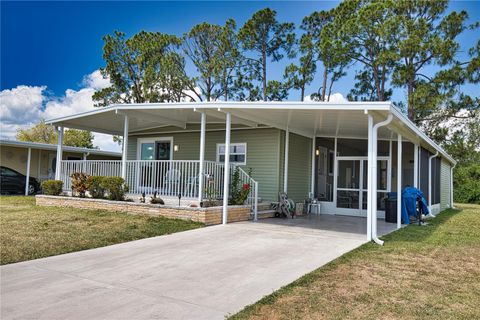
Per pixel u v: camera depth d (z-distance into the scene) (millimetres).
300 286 4473
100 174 12375
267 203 11578
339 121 9938
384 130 10227
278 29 21312
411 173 12727
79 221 8883
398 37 18188
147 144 15578
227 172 9477
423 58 18531
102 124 13930
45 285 4383
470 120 22188
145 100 21094
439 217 13172
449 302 4043
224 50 20797
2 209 11148
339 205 13117
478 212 16125
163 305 3799
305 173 13406
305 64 20391
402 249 6797
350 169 13078
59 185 12602
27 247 6152
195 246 6695
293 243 7141
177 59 20984
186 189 10227
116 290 4246
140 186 11141
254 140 12625
